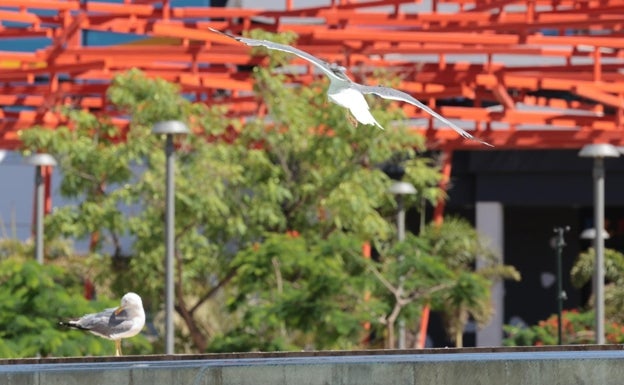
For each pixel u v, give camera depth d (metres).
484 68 45.53
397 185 37.75
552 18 42.66
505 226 60.19
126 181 40.72
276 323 34.09
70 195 41.19
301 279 36.69
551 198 53.72
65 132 41.66
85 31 65.69
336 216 39.00
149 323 45.88
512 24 42.78
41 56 45.97
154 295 39.91
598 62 45.06
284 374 14.90
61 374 14.80
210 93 50.75
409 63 48.06
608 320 45.22
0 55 45.81
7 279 31.84
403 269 35.44
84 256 43.75
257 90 41.19
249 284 35.84
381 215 43.88
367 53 44.38
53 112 47.03
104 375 14.81
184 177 39.28
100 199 41.16
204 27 44.09
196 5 64.12
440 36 42.44
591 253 47.19
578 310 48.75
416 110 46.69
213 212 39.09
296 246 35.69
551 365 15.12
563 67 46.88
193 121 40.81
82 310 31.30
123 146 40.28
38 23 46.50
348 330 33.75
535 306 59.91
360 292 35.06
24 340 30.38
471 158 54.22
